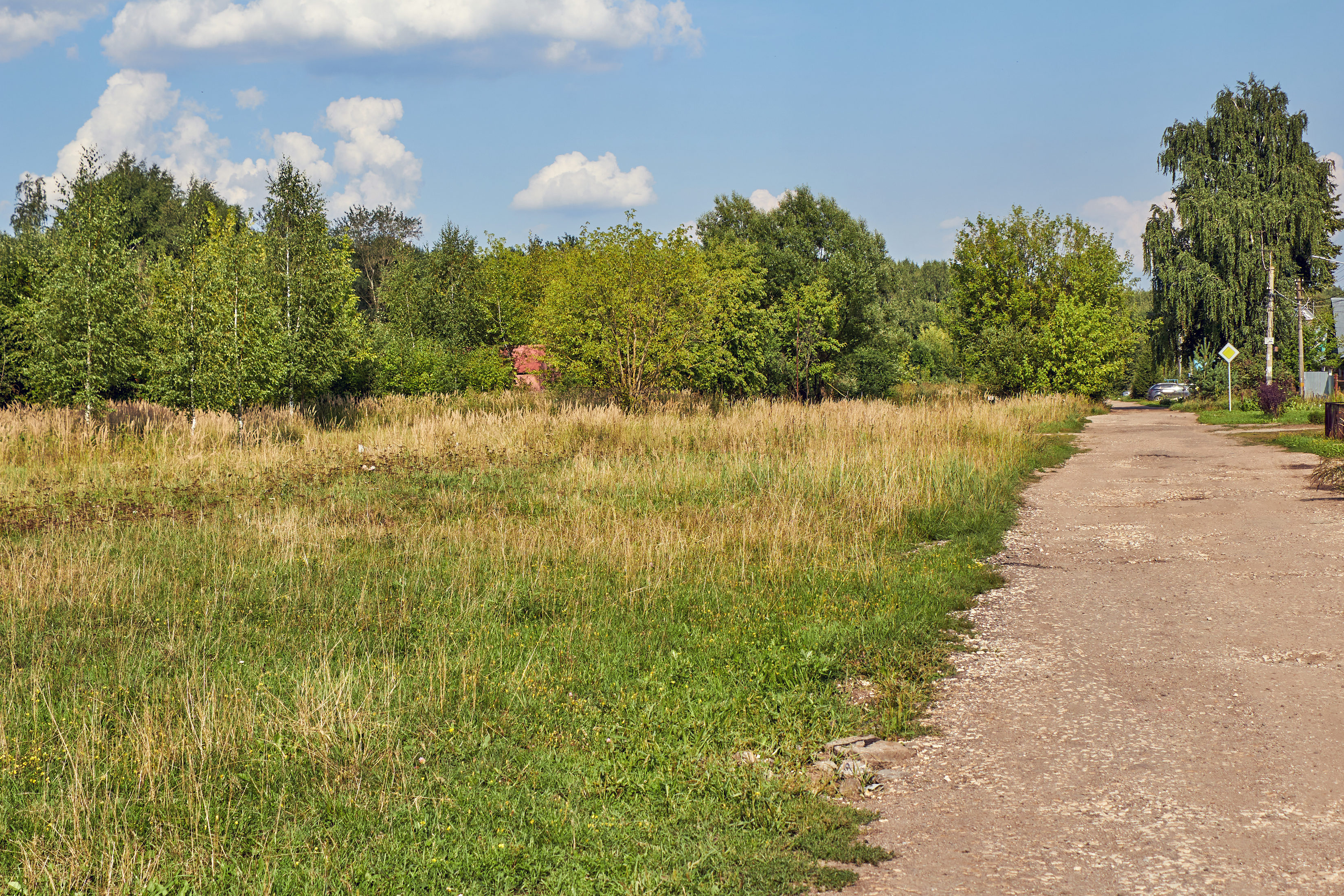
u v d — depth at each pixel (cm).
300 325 2453
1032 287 4912
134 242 2100
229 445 1884
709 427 1997
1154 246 4756
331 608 766
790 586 830
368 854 381
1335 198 4716
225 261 2105
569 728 517
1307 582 812
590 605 772
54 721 504
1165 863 366
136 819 411
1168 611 748
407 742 493
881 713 545
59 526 1083
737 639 682
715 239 4834
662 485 1366
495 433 1952
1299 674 581
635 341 2720
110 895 346
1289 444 2028
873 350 4712
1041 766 464
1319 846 375
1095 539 1063
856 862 376
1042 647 667
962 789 442
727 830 403
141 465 1593
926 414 2173
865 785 448
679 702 554
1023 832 397
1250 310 4553
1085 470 1738
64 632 691
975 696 572
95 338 1944
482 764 465
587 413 2142
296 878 362
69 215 1998
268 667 620
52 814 407
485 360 3488
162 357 2016
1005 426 2097
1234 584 820
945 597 796
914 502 1198
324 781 446
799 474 1366
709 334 2861
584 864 373
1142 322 4988
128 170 6419
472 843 388
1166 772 450
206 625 711
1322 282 4756
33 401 2134
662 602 782
